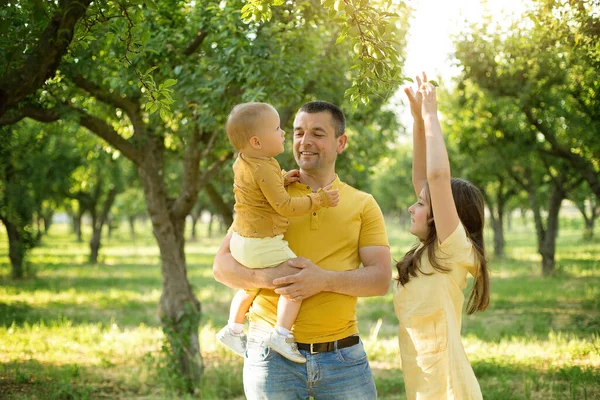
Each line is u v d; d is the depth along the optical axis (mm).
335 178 3545
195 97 6891
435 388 3131
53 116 7184
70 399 7273
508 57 8062
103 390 7668
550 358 8312
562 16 5523
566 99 10375
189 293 8398
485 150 17891
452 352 3109
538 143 16109
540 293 15844
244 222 3322
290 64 6684
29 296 16500
